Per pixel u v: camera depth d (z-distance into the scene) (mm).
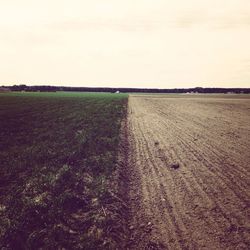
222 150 14367
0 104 49156
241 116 31703
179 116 32031
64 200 7742
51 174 9922
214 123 25359
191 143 16312
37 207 7285
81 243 5871
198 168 11312
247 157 12891
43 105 46875
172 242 6078
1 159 12125
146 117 30984
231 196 8375
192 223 6840
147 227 6762
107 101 61562
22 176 9875
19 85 191750
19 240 5855
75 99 70125
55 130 19812
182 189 9062
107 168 10742
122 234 6453
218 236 6199
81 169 10633
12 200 7691
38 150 13625
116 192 8609
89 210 7434
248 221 6820
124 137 18219
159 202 8133
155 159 12922
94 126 21734
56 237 6004
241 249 5668
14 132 19062
